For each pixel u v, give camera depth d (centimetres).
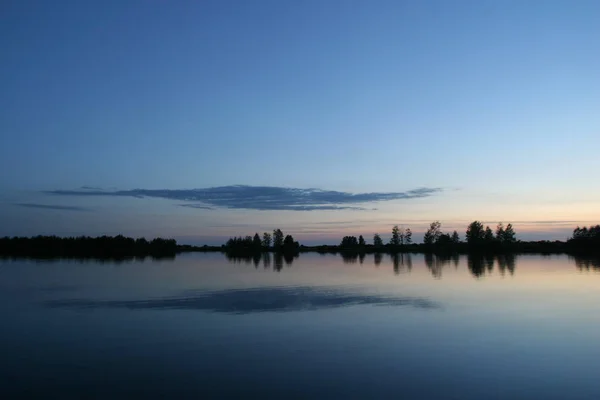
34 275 5619
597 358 1831
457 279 4947
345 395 1444
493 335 2211
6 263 8456
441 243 17962
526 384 1538
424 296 3531
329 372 1664
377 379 1588
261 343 2072
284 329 2353
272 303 3209
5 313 2847
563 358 1830
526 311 2841
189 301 3322
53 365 1761
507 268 6712
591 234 15550
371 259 10712
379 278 5150
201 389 1498
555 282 4569
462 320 2567
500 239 16138
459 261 9094
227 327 2406
